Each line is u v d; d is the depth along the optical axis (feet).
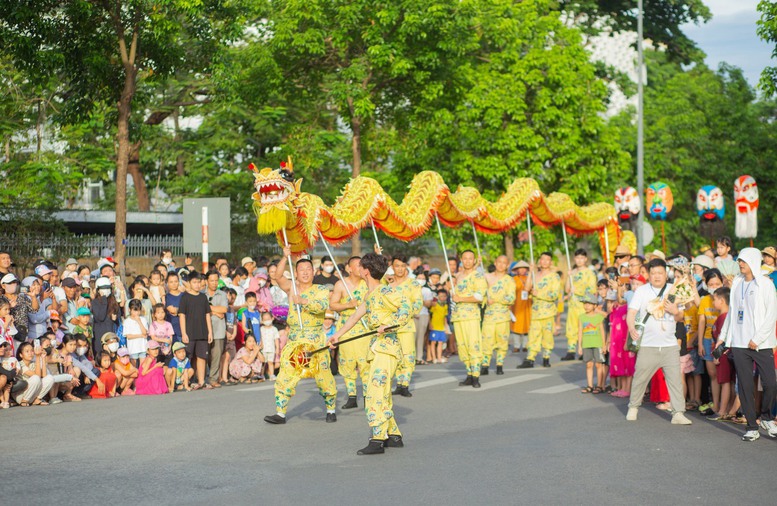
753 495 25.81
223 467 29.78
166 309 53.83
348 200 47.26
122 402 46.91
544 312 61.05
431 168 102.58
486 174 99.25
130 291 56.18
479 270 51.98
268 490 26.45
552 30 105.91
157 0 65.57
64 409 44.27
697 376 42.22
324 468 29.55
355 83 87.40
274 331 58.18
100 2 67.36
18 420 40.55
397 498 25.39
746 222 81.15
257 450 32.81
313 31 84.79
